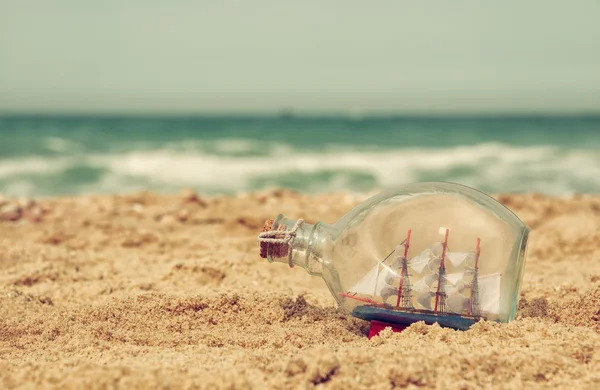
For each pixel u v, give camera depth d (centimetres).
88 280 87
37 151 423
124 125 795
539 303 74
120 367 60
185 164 349
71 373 59
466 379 60
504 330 64
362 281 66
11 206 137
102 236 109
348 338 69
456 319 66
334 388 59
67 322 72
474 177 299
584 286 80
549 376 60
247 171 327
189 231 119
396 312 66
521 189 261
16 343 69
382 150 464
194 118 1106
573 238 103
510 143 530
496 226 65
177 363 62
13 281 85
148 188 268
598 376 60
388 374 59
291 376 60
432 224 66
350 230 67
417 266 66
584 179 283
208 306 74
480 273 65
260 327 71
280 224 69
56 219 128
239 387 58
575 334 64
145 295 75
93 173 308
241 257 91
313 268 68
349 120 1031
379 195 68
